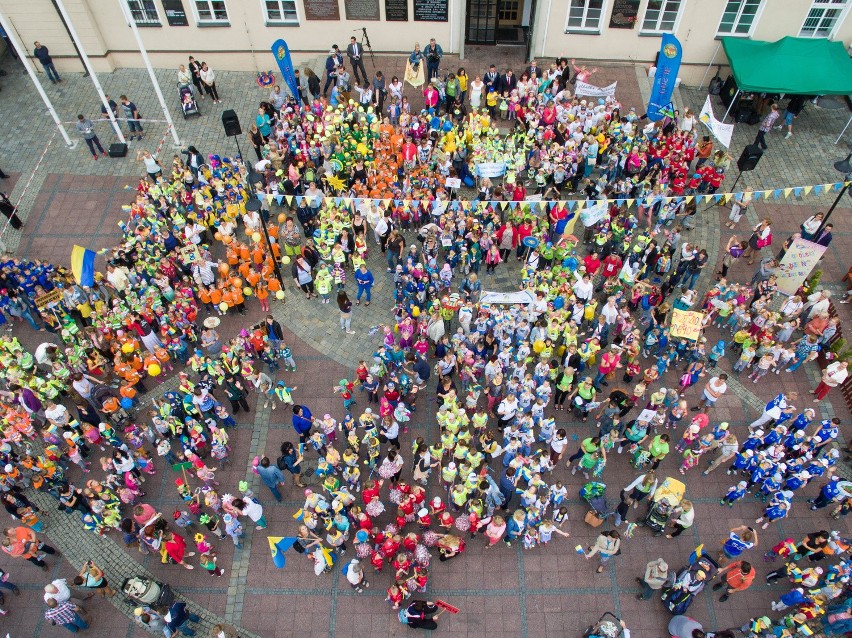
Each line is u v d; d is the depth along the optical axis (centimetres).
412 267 2211
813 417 2002
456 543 1714
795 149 2933
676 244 2414
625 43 3184
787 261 2238
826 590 1606
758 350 2145
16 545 1706
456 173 2800
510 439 1861
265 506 1906
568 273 2270
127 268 2319
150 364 2102
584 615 1698
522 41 3409
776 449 1820
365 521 1700
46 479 1831
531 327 2144
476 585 1753
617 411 1909
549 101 2897
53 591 1592
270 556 1816
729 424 2067
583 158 2717
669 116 2788
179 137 3016
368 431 1859
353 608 1722
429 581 1759
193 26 3175
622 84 3194
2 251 2548
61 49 3228
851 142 2948
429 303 2298
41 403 2070
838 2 2883
